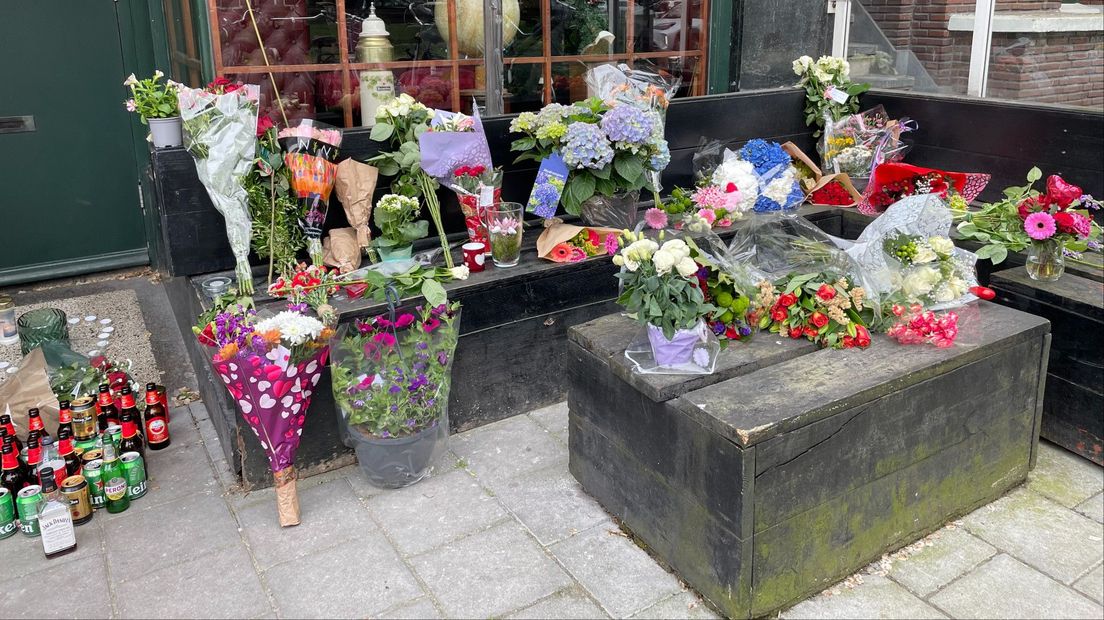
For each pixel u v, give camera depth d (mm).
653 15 4000
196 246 3008
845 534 2244
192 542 2486
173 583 2309
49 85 4148
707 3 4121
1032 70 3996
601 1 3820
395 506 2656
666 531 2316
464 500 2684
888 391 2197
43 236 4332
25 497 2486
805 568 2188
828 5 4465
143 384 3457
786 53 4410
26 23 4031
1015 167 3908
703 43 4184
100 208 4422
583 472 2678
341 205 3203
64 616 2188
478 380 3086
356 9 3268
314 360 2449
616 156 3236
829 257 2652
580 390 2592
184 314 3281
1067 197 2906
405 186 3125
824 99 4289
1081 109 3637
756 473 1994
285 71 3188
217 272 3090
